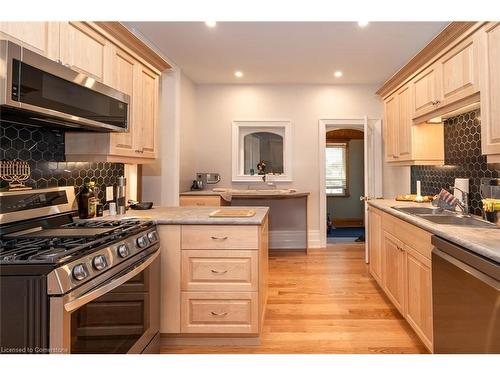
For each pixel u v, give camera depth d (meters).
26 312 1.12
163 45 3.48
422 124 3.06
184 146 4.38
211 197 4.13
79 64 1.80
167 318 2.12
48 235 1.58
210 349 2.13
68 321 1.17
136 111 2.45
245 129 5.07
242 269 2.10
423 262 1.98
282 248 4.98
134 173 3.17
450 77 2.28
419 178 3.74
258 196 4.34
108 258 1.43
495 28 1.75
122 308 1.58
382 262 2.91
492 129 1.78
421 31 3.14
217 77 4.62
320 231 4.99
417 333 2.08
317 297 2.99
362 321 2.51
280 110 4.98
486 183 2.30
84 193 2.17
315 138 4.98
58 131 2.06
